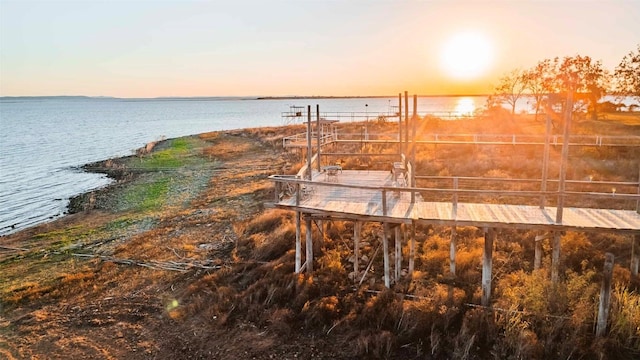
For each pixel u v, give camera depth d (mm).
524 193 10766
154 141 58688
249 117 141625
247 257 14609
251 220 18250
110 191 28453
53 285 13391
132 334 10672
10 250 17406
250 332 10406
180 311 11477
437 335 9352
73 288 13148
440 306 10008
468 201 17391
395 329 9961
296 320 10703
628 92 40094
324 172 17828
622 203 16328
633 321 9016
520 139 30859
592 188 18125
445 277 11688
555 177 20156
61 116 151625
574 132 34406
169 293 12641
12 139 66000
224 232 17531
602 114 48406
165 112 198250
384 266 12148
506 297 10289
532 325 9367
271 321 10648
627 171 20656
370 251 13914
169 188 27891
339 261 13117
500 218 10992
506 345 9008
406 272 12414
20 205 26141
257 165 34156
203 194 25094
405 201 12945
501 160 23875
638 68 38719
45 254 16531
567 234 13117
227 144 50188
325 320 10547
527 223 10555
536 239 11672
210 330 10602
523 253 13000
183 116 154500
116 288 13164
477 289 10930
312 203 12844
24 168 39156
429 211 11820
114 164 39250
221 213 20203
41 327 11086
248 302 11461
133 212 22438
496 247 13344
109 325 11117
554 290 9938
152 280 13531
